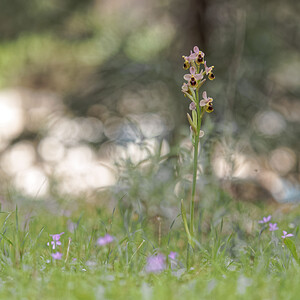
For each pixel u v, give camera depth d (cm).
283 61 1416
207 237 608
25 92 1648
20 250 479
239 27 1366
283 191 1002
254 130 1273
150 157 739
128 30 1531
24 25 1553
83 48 1564
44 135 1505
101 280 399
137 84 1445
